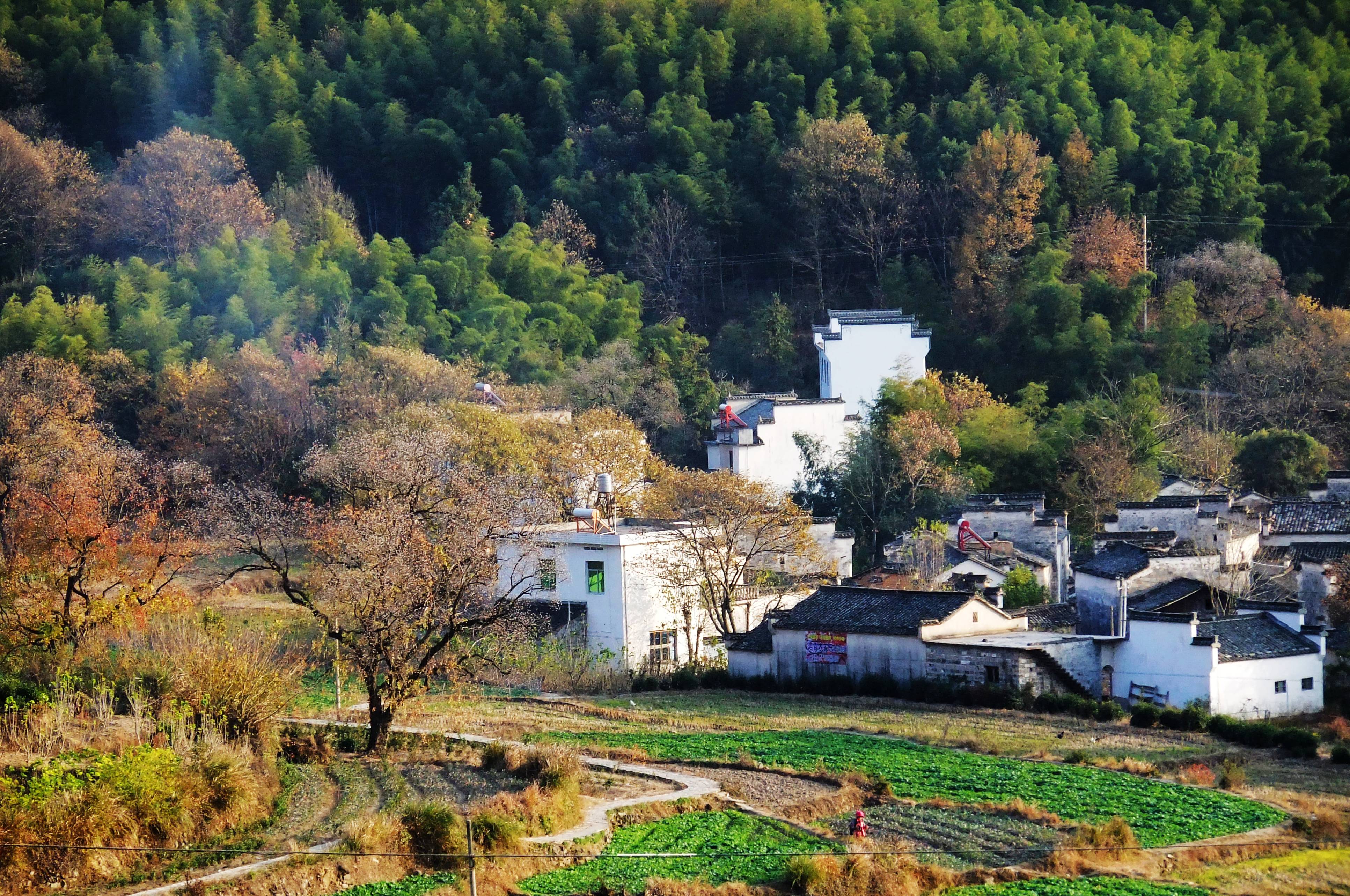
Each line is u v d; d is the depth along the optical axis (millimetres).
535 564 103625
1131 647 84125
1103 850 51406
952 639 86688
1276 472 136625
